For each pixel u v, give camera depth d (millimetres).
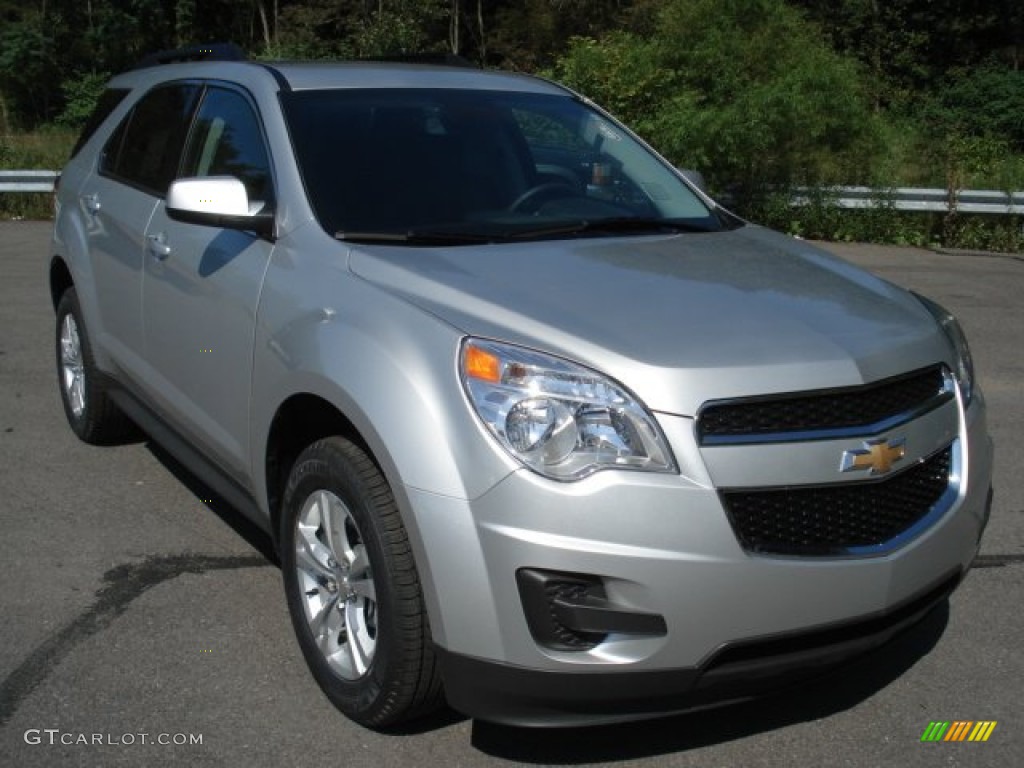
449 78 4781
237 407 3967
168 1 36031
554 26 32594
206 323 4156
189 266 4305
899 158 15094
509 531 2877
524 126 4613
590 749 3344
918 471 3324
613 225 4199
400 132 4309
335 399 3285
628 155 4836
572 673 2900
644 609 2873
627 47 16094
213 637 3961
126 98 5738
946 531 3324
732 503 2936
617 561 2844
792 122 14195
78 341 5918
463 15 35250
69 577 4410
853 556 3055
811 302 3488
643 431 2910
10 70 33062
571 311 3213
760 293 3504
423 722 3463
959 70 32031
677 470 2896
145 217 4824
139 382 4914
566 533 2855
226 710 3506
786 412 3025
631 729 3451
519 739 3385
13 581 4359
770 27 15648
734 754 3330
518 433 2922
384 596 3139
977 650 3961
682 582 2869
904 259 12977
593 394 2943
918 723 3504
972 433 3547
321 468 3385
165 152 4977
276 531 3883
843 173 14672
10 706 3504
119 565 4527
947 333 3742
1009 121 29047
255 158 4258
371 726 3381
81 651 3846
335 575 3461
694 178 4957
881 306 3605
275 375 3629
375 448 3119
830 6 32844
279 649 3889
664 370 2963
